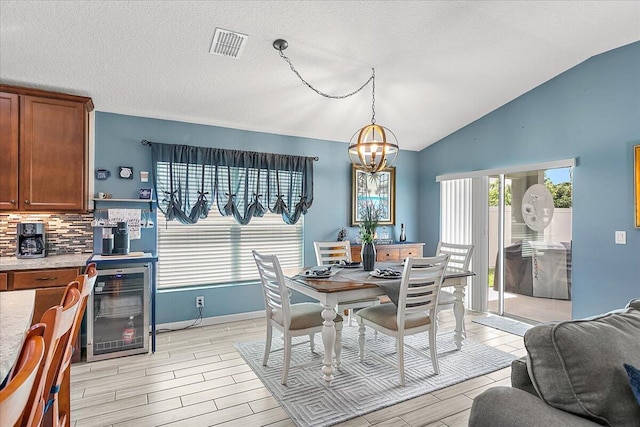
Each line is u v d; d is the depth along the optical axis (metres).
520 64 3.55
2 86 2.92
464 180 4.93
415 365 2.90
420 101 4.13
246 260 4.34
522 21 2.89
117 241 3.34
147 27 2.58
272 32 2.73
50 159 3.09
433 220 5.37
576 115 3.68
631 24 3.00
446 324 4.07
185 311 3.97
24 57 2.76
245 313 4.28
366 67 3.34
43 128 3.07
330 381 2.55
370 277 2.88
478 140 4.71
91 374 2.77
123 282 3.14
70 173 3.17
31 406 0.77
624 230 3.31
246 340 3.53
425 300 2.67
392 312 2.77
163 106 3.65
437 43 3.07
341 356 3.11
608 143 3.44
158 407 2.29
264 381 2.64
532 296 4.14
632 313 1.45
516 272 4.30
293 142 4.63
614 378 1.13
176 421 2.14
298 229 4.68
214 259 4.17
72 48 2.72
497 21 2.87
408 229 5.51
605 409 1.10
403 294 2.54
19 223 3.11
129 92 3.36
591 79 3.57
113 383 2.62
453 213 5.11
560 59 3.55
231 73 3.23
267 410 2.26
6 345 1.02
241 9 2.47
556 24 2.96
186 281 4.02
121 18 2.48
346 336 3.67
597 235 3.50
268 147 4.46
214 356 3.13
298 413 2.22
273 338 3.59
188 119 3.95
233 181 4.16
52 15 2.40
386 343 3.43
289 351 2.57
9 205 2.95
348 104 4.01
